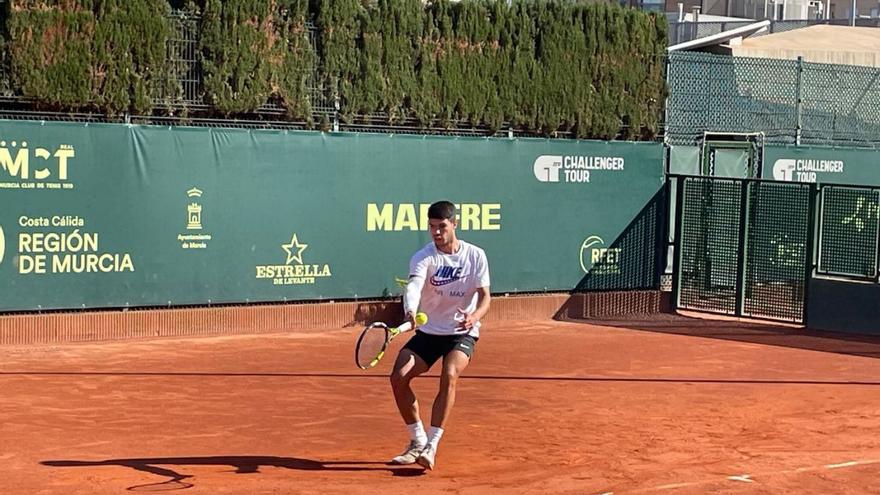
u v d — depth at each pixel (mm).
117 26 16297
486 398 12523
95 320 16047
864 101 24812
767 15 44562
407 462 9227
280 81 17703
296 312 17703
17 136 15406
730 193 20375
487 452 9859
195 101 17156
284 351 15672
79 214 15906
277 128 17922
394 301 18594
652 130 21453
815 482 8984
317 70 18156
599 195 20453
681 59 22328
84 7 16062
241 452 9672
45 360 14359
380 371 14172
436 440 8984
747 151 22906
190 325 16812
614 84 20922
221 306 17141
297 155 17594
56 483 8477
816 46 31938
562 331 18578
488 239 19344
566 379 13906
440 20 19156
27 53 15680
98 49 16188
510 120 19875
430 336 9203
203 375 13578
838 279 19156
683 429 11023
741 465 9500
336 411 11609
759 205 20047
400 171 18516
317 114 18156
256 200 17297
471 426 10992
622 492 8539
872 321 18625
